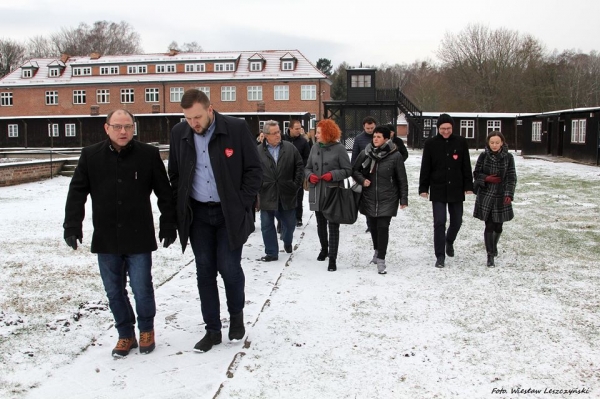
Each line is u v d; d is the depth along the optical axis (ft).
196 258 15.34
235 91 187.21
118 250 14.38
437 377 13.55
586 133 86.79
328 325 17.20
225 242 15.14
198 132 14.52
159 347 15.57
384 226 23.85
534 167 82.38
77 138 160.04
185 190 14.82
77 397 12.56
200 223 15.14
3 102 202.28
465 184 25.21
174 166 15.47
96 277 22.80
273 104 185.26
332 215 23.77
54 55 328.49
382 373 13.78
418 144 146.20
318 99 183.62
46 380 13.44
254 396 12.59
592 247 28.84
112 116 14.19
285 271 24.26
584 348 15.30
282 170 26.55
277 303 19.47
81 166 14.61
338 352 15.10
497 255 27.04
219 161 14.66
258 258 27.04
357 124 139.33
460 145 25.14
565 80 205.05
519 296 20.20
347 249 29.17
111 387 13.05
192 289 21.31
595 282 22.04
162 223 15.01
